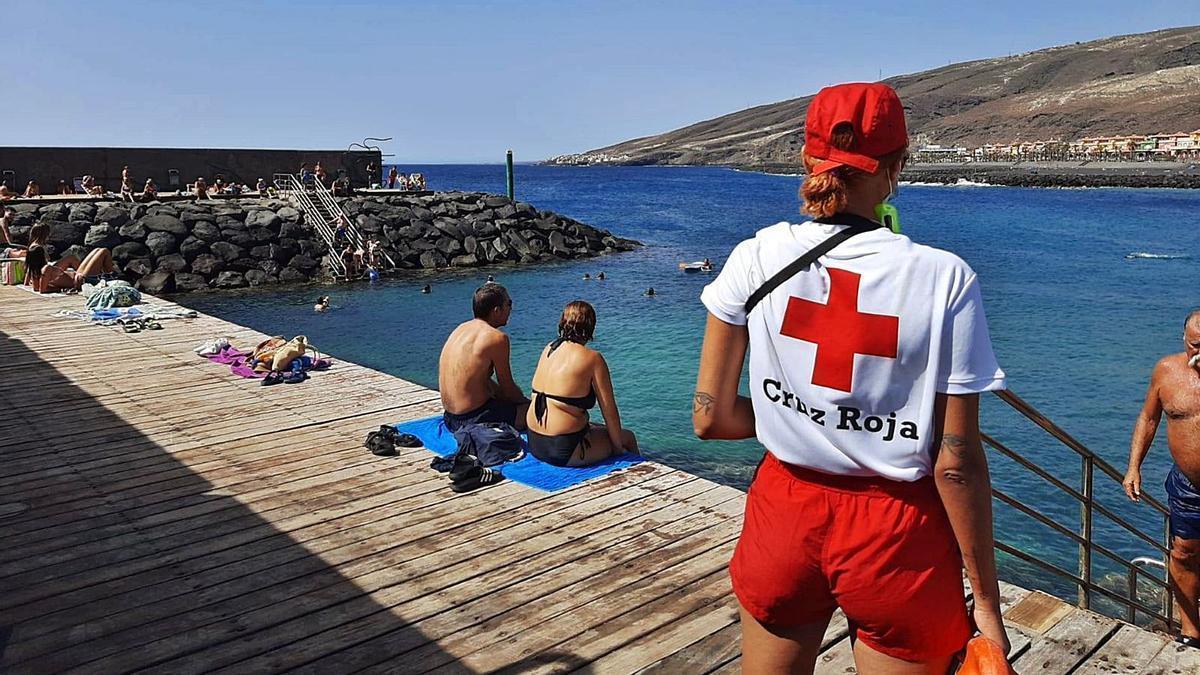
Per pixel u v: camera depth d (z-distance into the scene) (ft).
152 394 25.40
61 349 31.37
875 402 5.45
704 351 6.18
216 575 14.26
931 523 5.63
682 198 273.54
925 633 5.68
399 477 18.71
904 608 5.60
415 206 108.06
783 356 5.68
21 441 21.07
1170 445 16.62
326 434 21.63
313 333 63.93
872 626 5.76
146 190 95.35
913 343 5.34
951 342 5.33
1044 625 12.60
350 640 12.34
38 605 13.25
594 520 16.46
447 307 74.74
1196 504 16.28
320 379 27.14
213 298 80.89
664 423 39.73
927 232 145.69
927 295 5.32
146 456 20.04
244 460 19.76
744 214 196.24
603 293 80.69
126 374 27.73
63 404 24.27
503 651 12.05
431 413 23.39
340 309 74.43
